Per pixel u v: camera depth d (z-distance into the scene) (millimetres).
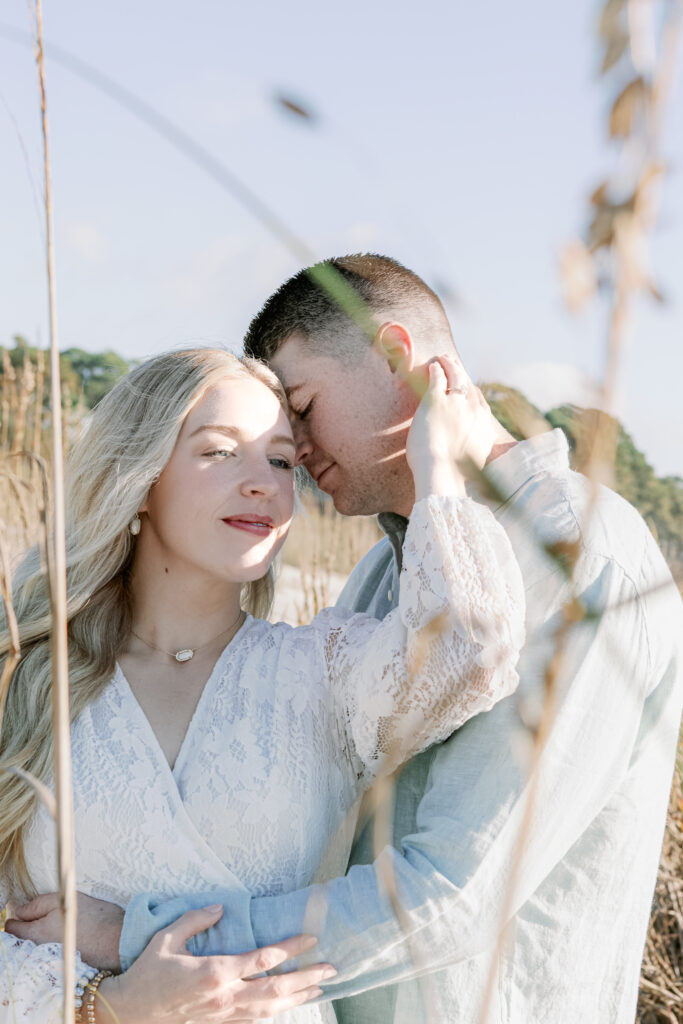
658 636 1505
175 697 1666
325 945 1382
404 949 1365
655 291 279
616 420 371
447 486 1530
